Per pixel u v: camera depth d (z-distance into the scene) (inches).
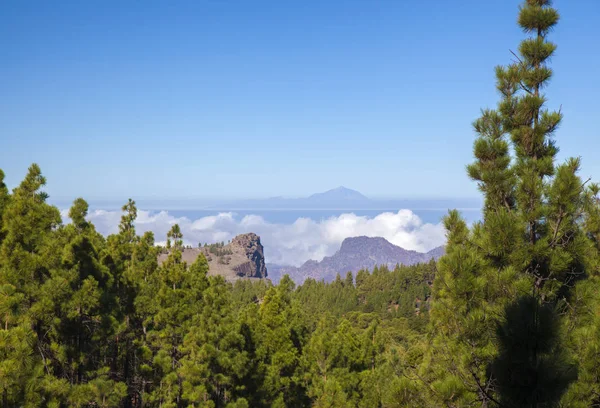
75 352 750.5
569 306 427.2
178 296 1128.8
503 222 434.0
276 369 1198.3
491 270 437.4
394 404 411.2
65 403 669.9
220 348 965.8
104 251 1043.9
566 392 320.2
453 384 382.9
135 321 1152.8
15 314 572.4
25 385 535.5
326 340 1277.1
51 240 714.8
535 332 293.0
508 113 489.7
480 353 396.5
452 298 424.2
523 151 478.3
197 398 873.5
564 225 431.5
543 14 476.1
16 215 676.1
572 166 432.1
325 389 1034.1
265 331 1285.7
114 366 1079.6
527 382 294.8
